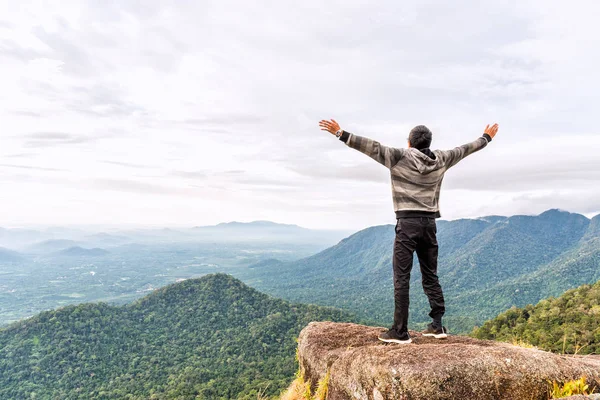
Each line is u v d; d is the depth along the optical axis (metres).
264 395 5.14
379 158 3.40
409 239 3.31
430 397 2.32
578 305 44.34
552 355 2.72
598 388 2.53
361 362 2.79
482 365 2.47
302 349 4.12
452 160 3.48
